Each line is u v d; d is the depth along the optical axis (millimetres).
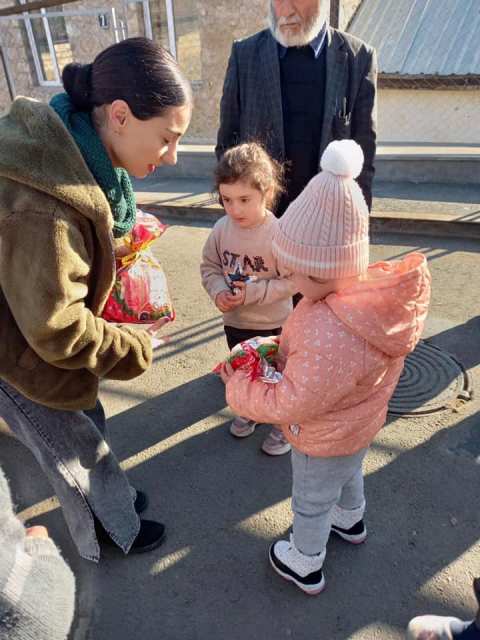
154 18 8422
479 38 8617
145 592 1994
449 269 4285
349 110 2748
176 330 3697
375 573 2023
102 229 1382
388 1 9688
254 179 2188
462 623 1671
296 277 1494
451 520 2221
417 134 8883
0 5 9211
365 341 1436
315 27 2531
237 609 1926
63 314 1312
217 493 2414
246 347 1718
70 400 1623
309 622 1871
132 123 1363
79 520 1902
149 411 2947
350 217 1367
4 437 2775
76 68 1419
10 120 1380
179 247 5055
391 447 2594
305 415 1506
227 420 2855
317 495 1749
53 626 992
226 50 8031
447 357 3225
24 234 1269
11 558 939
